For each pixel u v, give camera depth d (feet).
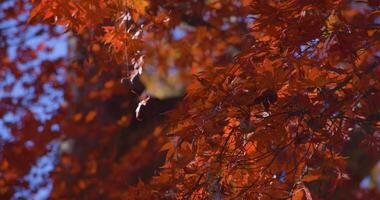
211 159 20.49
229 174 20.59
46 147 48.01
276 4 21.75
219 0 32.63
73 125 48.78
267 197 20.77
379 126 20.54
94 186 48.37
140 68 23.36
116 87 48.01
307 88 19.81
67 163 49.03
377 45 20.39
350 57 20.17
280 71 19.08
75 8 22.25
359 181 39.55
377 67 20.38
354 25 20.31
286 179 20.98
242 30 34.71
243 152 20.57
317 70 19.47
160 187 20.98
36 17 22.75
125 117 46.91
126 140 49.21
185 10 32.55
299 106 19.88
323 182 23.24
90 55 29.27
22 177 46.91
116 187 48.19
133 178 48.06
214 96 20.02
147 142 47.85
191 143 20.40
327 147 21.48
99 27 25.30
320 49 20.29
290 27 20.77
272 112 19.88
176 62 37.70
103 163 48.83
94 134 49.21
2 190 46.70
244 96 19.72
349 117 20.22
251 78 19.81
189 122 20.16
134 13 23.73
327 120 20.48
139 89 44.83
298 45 20.61
